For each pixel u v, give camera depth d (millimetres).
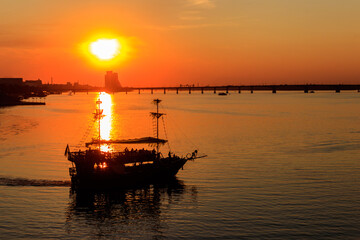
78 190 65000
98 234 47406
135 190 65938
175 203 58250
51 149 105188
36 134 139500
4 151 101375
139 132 149250
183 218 52094
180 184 68750
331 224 48969
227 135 136125
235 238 45594
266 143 115438
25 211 54562
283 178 70750
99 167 66812
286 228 47969
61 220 51688
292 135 134000
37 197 60875
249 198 59281
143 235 47062
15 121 191250
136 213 54438
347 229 47500
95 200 60312
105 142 71688
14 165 82562
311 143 114312
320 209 54031
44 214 53719
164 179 71375
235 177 72125
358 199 58031
